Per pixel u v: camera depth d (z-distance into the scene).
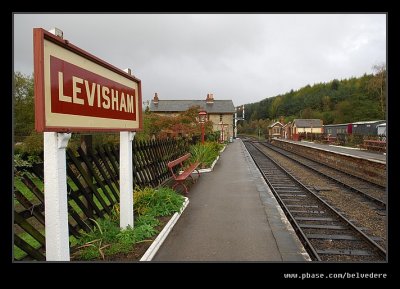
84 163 5.01
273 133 88.31
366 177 14.46
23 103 12.76
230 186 10.40
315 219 7.11
